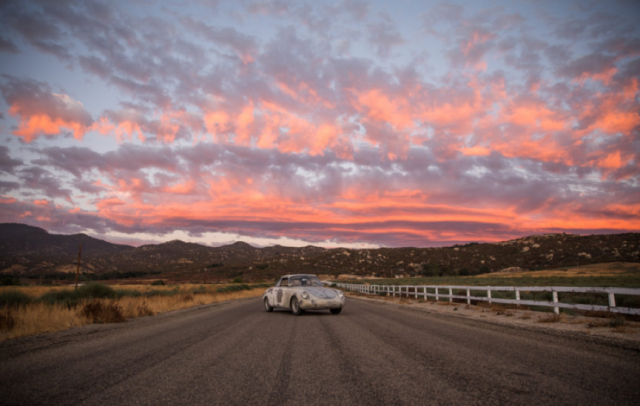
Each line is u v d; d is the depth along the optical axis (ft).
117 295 73.77
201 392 14.69
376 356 21.30
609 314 35.60
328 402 13.38
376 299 97.96
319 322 39.58
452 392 14.30
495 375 16.69
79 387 15.42
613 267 278.05
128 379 16.66
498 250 427.33
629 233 401.49
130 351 23.39
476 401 13.21
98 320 41.42
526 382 15.48
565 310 46.60
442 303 68.18
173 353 22.65
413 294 90.12
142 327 36.45
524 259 386.32
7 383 16.05
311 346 24.81
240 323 39.09
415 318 43.37
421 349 23.26
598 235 412.77
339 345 25.08
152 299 70.59
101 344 26.17
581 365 18.35
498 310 48.21
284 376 17.10
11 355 22.38
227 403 13.38
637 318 34.99
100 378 16.85
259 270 474.49
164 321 42.45
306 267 465.47
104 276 442.91
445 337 28.09
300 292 47.24
